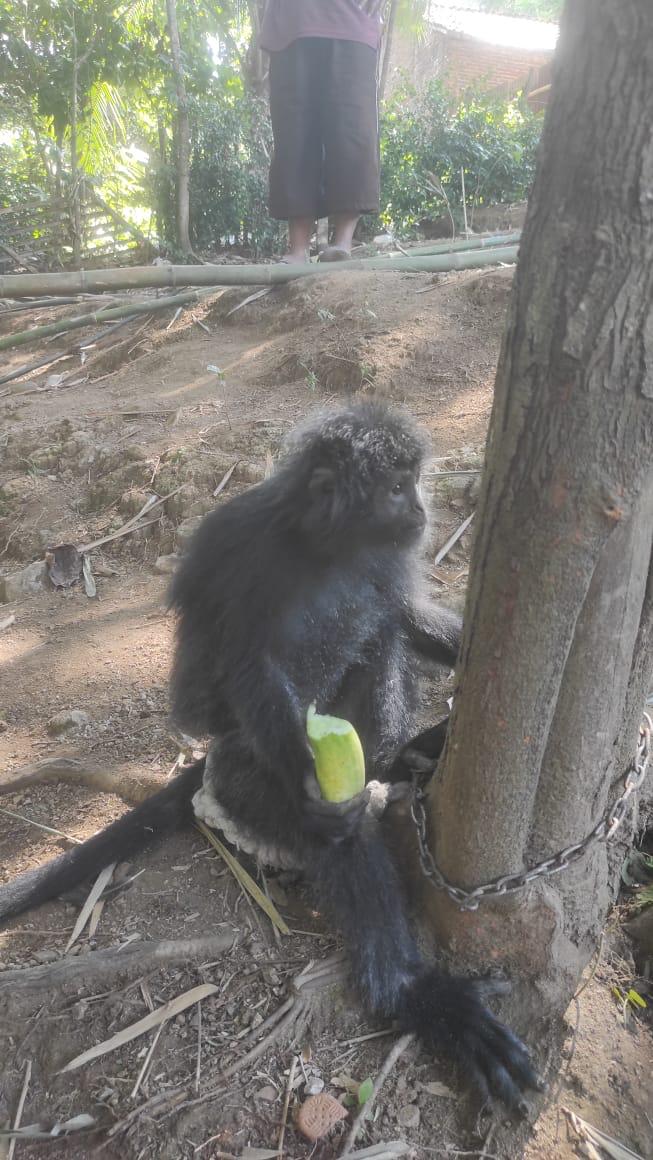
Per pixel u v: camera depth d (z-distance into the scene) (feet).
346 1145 3.01
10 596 6.89
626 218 2.20
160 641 5.92
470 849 3.15
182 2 17.06
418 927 3.53
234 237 17.92
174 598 4.08
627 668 2.98
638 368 2.32
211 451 7.55
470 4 36.55
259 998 3.43
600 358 2.33
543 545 2.56
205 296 11.09
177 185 16.63
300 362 8.36
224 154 16.71
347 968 3.47
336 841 3.48
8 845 4.40
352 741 3.29
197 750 4.84
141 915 3.82
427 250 11.80
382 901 3.46
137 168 17.57
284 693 3.77
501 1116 3.10
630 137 2.15
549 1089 3.19
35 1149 3.10
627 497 2.49
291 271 10.07
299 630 4.01
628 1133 3.10
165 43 16.96
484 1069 3.16
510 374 2.52
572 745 3.01
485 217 17.80
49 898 3.91
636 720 3.23
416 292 8.90
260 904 3.79
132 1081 3.21
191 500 7.13
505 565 2.67
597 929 3.54
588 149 2.20
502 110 19.39
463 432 6.86
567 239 2.29
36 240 17.13
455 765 3.10
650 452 2.43
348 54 9.53
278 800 3.79
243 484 7.13
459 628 4.36
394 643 4.40
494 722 2.88
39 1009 3.45
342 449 3.73
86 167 17.66
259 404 8.18
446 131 17.95
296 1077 3.21
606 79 2.14
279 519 3.83
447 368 7.70
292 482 3.85
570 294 2.32
